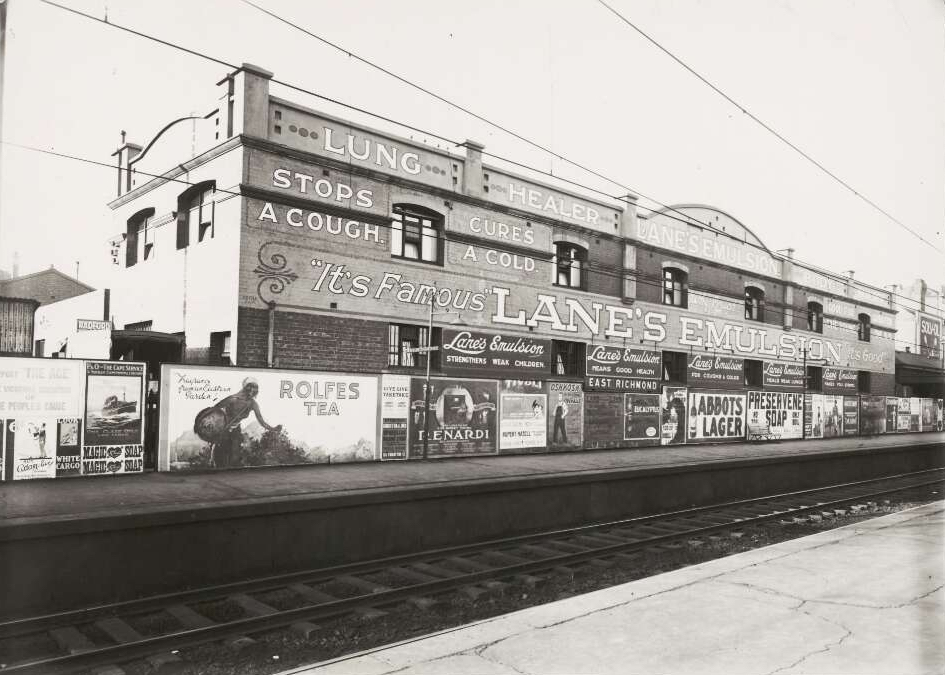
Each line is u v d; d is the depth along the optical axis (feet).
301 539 32.35
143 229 62.54
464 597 27.50
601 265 75.72
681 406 83.30
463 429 59.88
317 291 53.06
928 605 20.17
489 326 64.75
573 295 72.59
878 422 119.75
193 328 53.88
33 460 38.52
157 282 59.00
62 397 39.58
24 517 25.90
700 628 18.37
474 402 60.85
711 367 89.45
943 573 24.17
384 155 57.47
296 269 51.96
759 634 17.76
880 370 125.39
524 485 41.78
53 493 33.27
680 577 23.98
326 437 50.06
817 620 18.83
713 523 44.55
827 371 111.86
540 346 69.21
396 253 58.90
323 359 53.26
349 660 16.53
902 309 133.28
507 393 63.62
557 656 16.55
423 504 37.11
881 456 80.28
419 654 16.84
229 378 45.21
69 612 23.93
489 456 61.11
